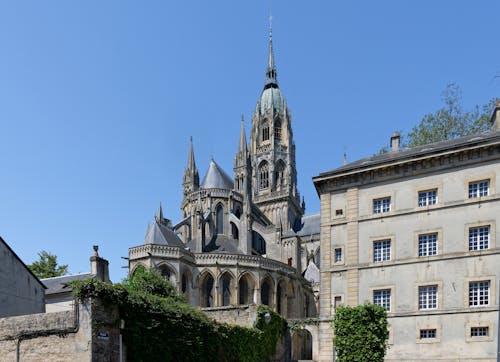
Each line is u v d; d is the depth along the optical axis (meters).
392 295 41.12
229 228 92.00
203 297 72.56
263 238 101.25
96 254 52.03
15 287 39.06
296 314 82.00
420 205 41.94
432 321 38.97
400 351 39.66
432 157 41.25
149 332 24.64
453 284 38.84
